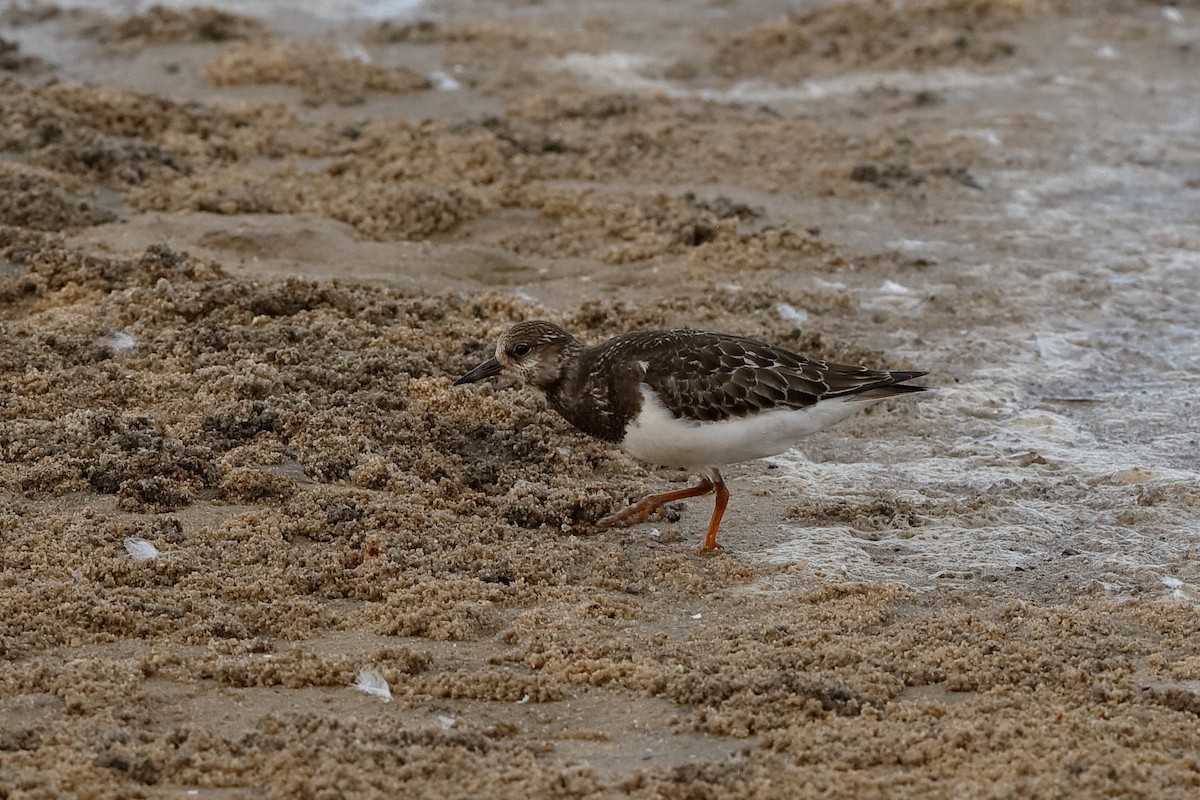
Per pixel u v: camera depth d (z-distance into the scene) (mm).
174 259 15812
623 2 29750
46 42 25797
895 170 21031
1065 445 13555
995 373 15156
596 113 23016
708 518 12141
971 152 22188
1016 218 19719
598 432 11516
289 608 10078
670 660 9539
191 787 7984
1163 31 28516
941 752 8469
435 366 13961
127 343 14148
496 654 9594
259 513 11289
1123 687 9211
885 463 13242
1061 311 16828
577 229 18453
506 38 26750
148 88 23484
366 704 8984
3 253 15844
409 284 16203
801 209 19719
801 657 9555
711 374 10930
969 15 28750
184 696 8938
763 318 16031
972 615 10219
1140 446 13602
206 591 10203
